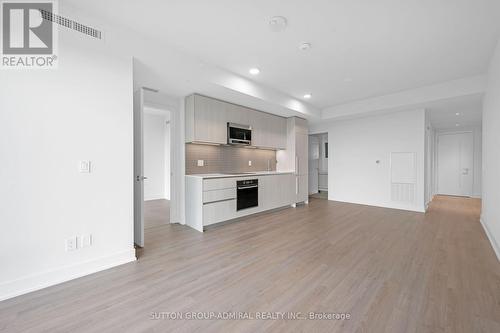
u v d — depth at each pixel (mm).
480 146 7043
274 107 4586
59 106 1962
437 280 1996
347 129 6004
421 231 3455
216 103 3998
